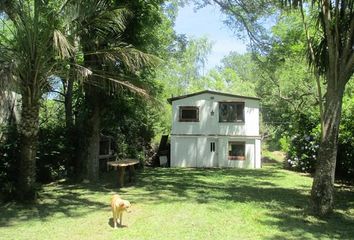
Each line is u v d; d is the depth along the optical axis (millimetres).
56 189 14117
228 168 26219
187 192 13852
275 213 10422
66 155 16391
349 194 14094
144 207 11039
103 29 13695
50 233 8312
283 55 20219
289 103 33312
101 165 20250
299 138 23219
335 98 10156
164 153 28781
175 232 8398
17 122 14758
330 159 10188
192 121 28156
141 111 21672
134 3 15297
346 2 10070
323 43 10898
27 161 11469
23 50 10805
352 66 10016
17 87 10664
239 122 27844
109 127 19656
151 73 18562
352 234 8562
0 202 11336
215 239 7926
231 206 11227
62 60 11078
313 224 9375
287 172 22656
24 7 10969
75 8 11070
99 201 11906
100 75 13102
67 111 18359
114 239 7859
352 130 17359
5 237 8008
